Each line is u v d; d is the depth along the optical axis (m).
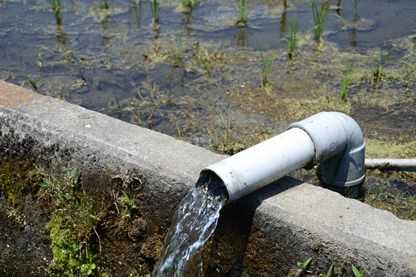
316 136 1.60
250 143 2.09
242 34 2.89
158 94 2.41
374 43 2.68
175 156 1.62
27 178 1.78
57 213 1.75
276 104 2.29
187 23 3.08
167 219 1.60
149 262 1.66
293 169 1.55
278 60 2.58
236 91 2.38
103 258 1.72
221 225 1.54
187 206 1.52
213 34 2.91
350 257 1.38
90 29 3.08
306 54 2.62
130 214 1.65
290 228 1.44
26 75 2.58
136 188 1.63
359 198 1.87
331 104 2.26
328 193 1.50
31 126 1.75
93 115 1.76
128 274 1.70
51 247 1.78
